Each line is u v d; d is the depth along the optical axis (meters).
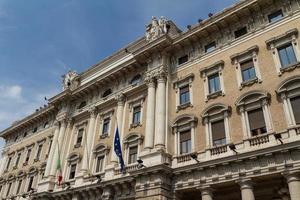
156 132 23.70
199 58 25.50
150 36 30.06
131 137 26.56
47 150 37.44
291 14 21.02
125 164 25.38
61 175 31.47
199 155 21.14
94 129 31.72
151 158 22.34
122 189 24.00
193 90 24.52
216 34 25.28
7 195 39.34
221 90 22.39
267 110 19.06
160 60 27.23
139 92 29.02
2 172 43.84
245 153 18.03
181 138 23.23
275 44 20.97
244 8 23.08
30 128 44.47
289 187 16.03
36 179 36.09
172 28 31.34
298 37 19.94
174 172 21.19
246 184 17.59
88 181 27.47
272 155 17.12
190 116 23.16
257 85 20.53
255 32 22.59
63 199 29.00
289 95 18.59
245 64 22.22
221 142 20.64
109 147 28.55
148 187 21.02
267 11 22.67
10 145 46.62
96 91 34.50
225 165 18.92
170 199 20.72
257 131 19.12
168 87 25.98
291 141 16.89
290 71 19.31
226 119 20.89
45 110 40.56
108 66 35.47
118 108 29.81
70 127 35.19
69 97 36.69
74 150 32.50
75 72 39.69
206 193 19.16
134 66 30.25
